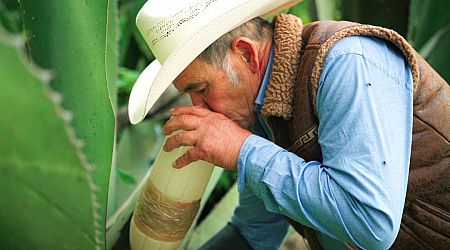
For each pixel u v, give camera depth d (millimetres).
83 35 879
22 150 632
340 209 922
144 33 1024
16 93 586
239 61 1009
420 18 1703
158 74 940
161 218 1072
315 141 1009
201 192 1082
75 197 696
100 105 907
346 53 945
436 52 1632
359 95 918
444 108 1014
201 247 1407
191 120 995
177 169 1041
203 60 989
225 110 1038
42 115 604
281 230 1401
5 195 668
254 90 1035
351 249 1098
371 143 907
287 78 1010
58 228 728
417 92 994
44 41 884
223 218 1522
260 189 977
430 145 1008
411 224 1066
